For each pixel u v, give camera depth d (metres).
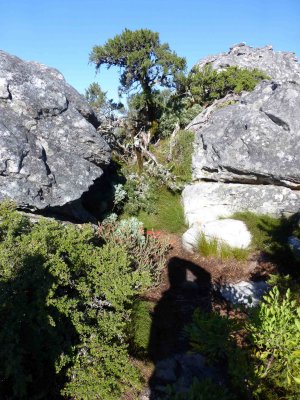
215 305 6.59
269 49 18.41
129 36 13.71
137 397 4.49
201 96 14.97
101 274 5.31
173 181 11.38
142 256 7.34
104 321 4.79
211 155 10.55
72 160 7.55
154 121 14.23
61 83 8.40
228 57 17.30
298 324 3.20
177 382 4.73
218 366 5.05
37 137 7.18
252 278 7.49
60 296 4.79
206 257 8.30
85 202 9.62
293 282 5.68
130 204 10.23
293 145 9.16
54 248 4.95
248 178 9.91
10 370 3.59
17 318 3.90
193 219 9.96
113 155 12.42
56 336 4.27
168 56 13.77
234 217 9.48
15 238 4.77
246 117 9.87
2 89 6.79
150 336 5.59
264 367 3.68
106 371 4.39
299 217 8.90
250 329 3.74
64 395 4.22
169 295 6.92
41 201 6.71
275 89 10.09
